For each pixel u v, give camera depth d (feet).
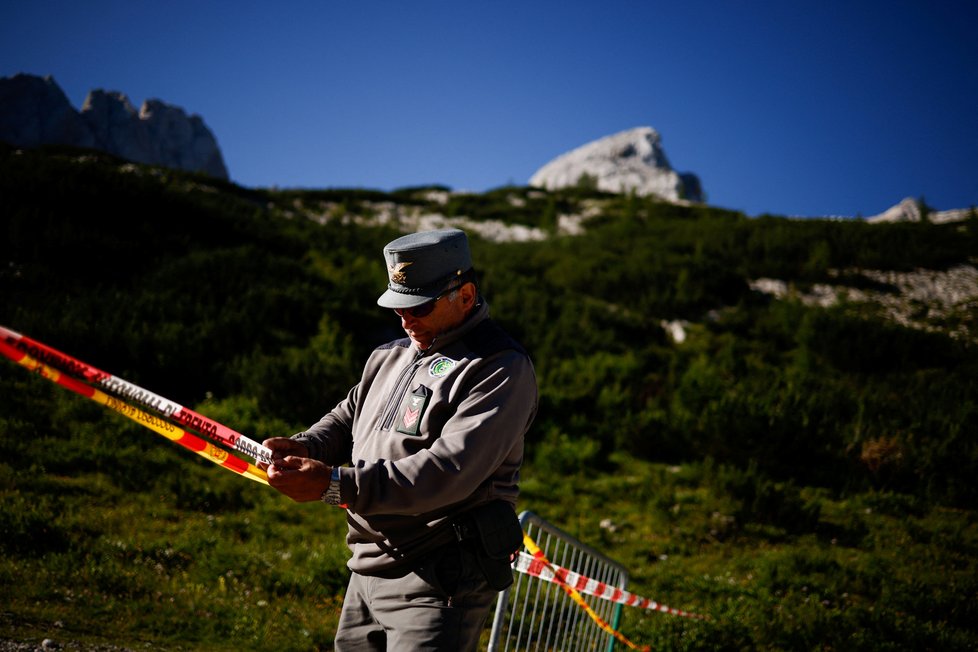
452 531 6.11
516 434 6.22
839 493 40.81
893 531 35.45
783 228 115.75
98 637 15.44
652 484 39.47
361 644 6.47
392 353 7.00
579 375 55.21
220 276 59.36
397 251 6.34
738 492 37.14
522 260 101.71
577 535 32.50
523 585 21.01
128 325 45.88
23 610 16.20
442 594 5.99
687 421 45.44
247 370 43.39
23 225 59.41
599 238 120.26
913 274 99.91
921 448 43.45
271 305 54.65
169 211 75.66
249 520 28.66
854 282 96.37
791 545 33.37
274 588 21.77
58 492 27.30
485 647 17.56
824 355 67.10
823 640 22.67
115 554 22.00
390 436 6.28
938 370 65.31
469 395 6.14
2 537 21.06
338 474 5.48
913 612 26.13
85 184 72.38
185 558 23.17
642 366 59.57
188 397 41.78
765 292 92.22
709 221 132.36
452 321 6.45
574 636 15.16
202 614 18.69
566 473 41.47
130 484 29.35
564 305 75.15
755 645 22.08
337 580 22.82
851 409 51.26
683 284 84.89
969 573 30.37
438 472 5.68
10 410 33.68
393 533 6.08
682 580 28.19
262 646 17.40
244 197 132.67
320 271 69.46
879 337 68.39
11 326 41.86
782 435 42.60
